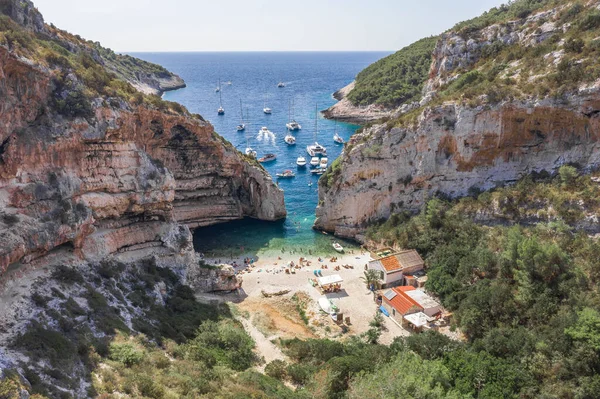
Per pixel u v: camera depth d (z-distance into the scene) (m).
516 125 56.44
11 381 21.58
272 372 35.97
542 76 56.72
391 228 64.62
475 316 41.44
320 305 50.62
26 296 33.28
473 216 57.16
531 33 69.50
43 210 40.22
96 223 49.06
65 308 34.06
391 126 66.31
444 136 61.56
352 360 34.81
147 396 25.61
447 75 82.06
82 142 45.59
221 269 55.12
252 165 79.94
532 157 56.72
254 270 60.69
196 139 71.31
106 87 52.34
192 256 55.56
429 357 37.06
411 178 65.12
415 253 56.53
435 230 58.34
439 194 63.34
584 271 41.81
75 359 28.09
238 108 193.25
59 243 40.69
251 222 79.62
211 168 75.69
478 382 31.97
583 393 30.72
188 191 75.00
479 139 58.91
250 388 30.53
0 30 42.62
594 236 45.88
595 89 49.06
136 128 58.47
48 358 26.86
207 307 48.12
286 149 128.12
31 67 41.03
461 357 34.72
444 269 51.12
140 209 53.09
